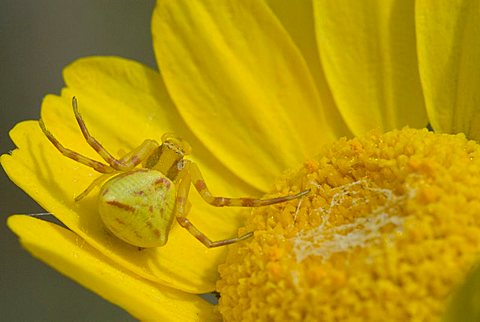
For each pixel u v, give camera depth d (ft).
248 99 0.40
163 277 0.37
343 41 0.39
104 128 0.39
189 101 0.40
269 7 0.40
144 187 0.37
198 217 0.39
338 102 0.39
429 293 0.35
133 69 0.40
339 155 0.38
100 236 0.37
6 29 0.50
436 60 0.39
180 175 0.38
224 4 0.39
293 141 0.40
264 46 0.39
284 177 0.39
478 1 0.38
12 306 0.49
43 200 0.36
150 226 0.37
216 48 0.39
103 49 0.50
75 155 0.37
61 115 0.39
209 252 0.38
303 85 0.40
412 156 0.37
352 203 0.37
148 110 0.40
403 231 0.35
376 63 0.39
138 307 0.34
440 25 0.38
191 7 0.39
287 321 0.36
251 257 0.37
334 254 0.36
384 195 0.36
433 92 0.39
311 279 0.35
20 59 0.50
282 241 0.37
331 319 0.35
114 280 0.36
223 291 0.37
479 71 0.38
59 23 0.50
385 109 0.39
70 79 0.39
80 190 0.37
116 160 0.38
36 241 0.35
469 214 0.35
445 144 0.37
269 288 0.36
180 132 0.40
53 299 0.49
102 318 0.49
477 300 0.33
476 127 0.38
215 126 0.40
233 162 0.40
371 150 0.37
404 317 0.35
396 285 0.35
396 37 0.39
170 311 0.37
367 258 0.35
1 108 0.50
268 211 0.38
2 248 0.49
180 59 0.39
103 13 0.50
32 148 0.37
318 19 0.39
